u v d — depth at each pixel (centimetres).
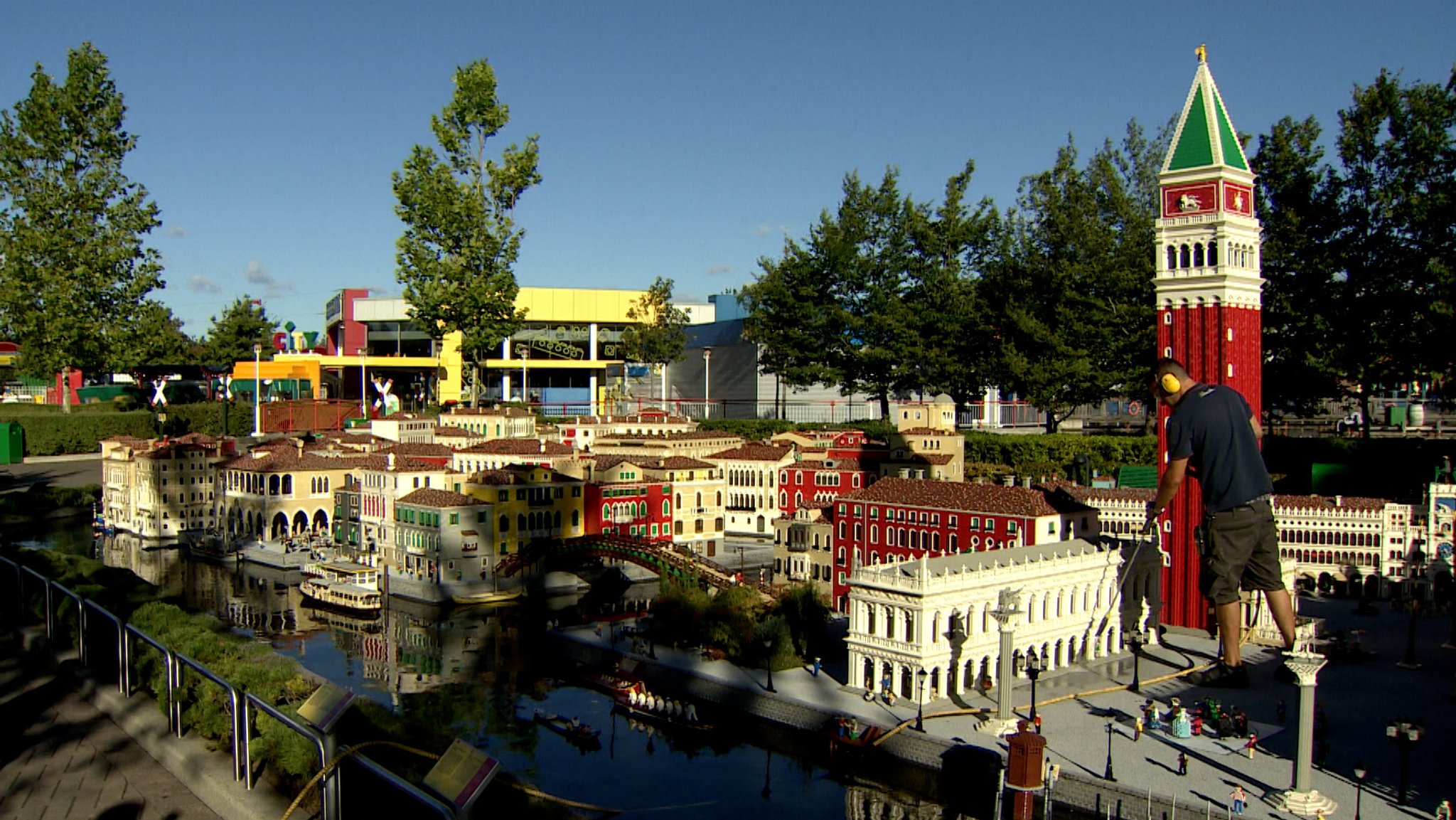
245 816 4066
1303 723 7125
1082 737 8481
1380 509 12800
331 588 13512
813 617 10938
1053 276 17275
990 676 9781
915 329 19162
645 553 13812
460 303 19712
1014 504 11806
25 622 7294
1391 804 7188
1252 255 11388
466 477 16012
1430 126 14525
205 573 15612
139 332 19562
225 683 4403
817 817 7581
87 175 19438
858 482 16712
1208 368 11150
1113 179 18088
